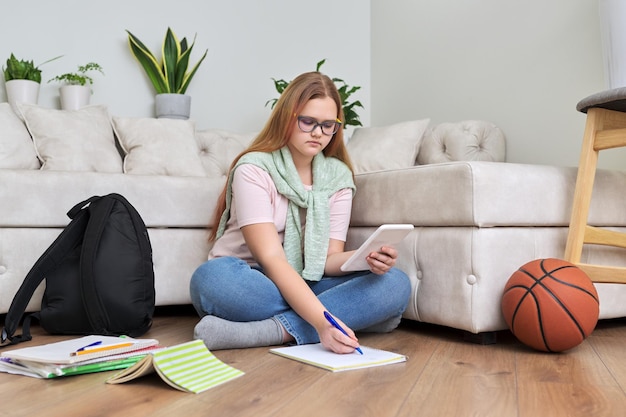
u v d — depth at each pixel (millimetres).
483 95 2855
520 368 1291
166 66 3189
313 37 3568
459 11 2980
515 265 1633
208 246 2201
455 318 1606
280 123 1649
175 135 2695
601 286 1836
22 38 3088
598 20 2336
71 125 2500
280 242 1555
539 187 1692
